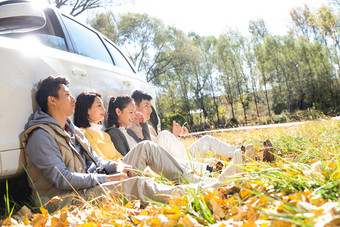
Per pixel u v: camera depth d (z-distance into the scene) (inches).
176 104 1717.5
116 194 90.3
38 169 99.4
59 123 108.3
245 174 89.1
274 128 288.5
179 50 1590.8
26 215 88.7
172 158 108.6
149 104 176.6
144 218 69.0
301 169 85.2
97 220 72.0
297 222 47.4
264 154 129.2
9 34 136.9
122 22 1427.2
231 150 151.6
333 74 1738.4
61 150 102.3
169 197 84.7
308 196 63.9
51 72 117.0
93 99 128.4
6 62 100.3
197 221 66.3
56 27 141.9
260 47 1878.7
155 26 1520.7
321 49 1750.7
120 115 147.6
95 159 116.0
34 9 136.9
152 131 184.7
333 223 46.8
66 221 71.0
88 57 153.9
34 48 114.8
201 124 1035.3
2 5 134.9
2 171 93.1
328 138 159.9
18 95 101.4
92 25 987.3
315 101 1776.6
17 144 97.5
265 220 54.9
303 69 1803.6
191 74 1691.7
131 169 102.2
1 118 95.3
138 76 205.8
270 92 1871.3
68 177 95.7
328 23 1393.9
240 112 1875.0
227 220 61.9
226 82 1868.8
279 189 73.4
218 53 1881.2
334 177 75.2
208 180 100.6
